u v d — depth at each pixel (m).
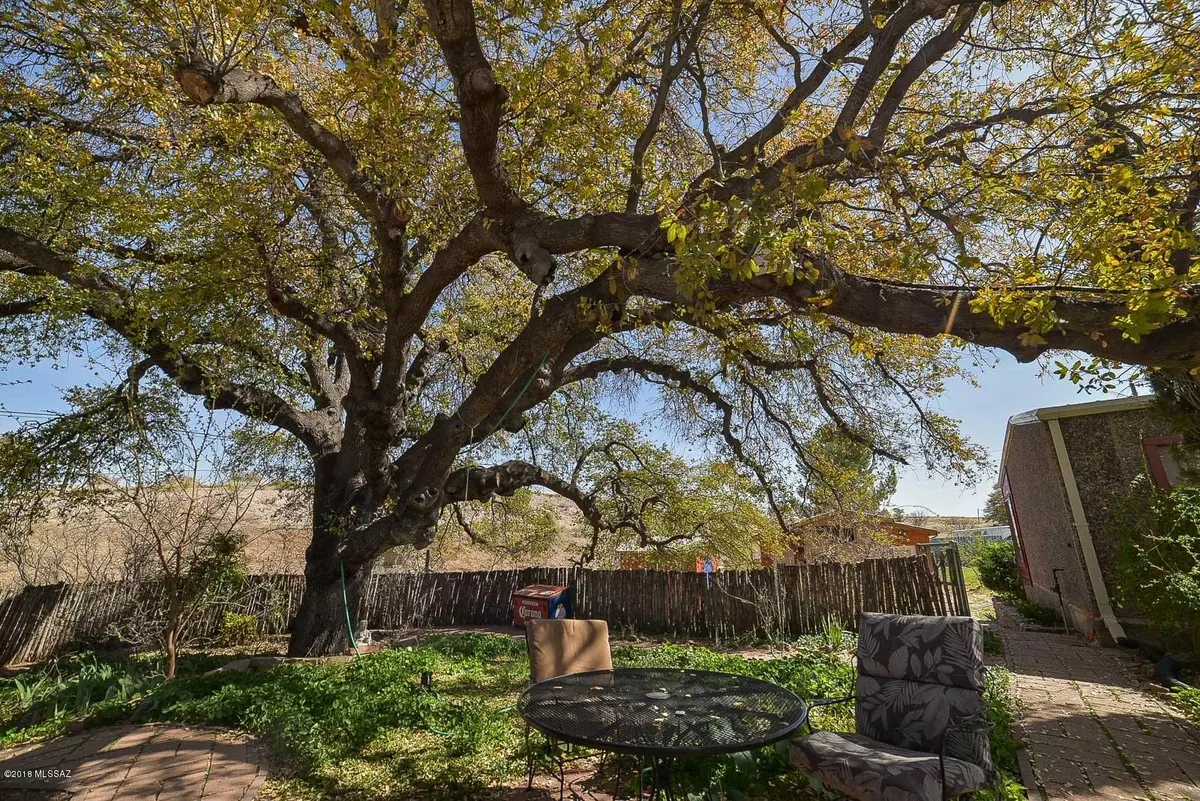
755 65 8.01
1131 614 10.13
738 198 4.00
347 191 7.80
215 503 8.48
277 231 8.00
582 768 4.77
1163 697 6.77
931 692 4.09
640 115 7.81
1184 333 3.59
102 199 7.47
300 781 4.55
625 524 14.84
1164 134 4.52
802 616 12.42
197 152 7.79
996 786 3.66
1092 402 11.04
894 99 5.62
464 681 7.86
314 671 7.76
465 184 7.96
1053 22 6.02
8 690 7.69
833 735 4.10
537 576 15.23
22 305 10.45
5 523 9.77
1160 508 8.05
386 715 5.79
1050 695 6.93
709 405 12.89
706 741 3.22
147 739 5.30
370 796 4.32
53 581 12.72
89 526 10.34
